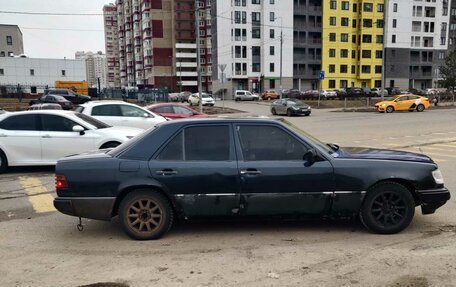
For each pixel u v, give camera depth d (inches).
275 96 2518.5
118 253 184.4
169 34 4421.8
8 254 185.6
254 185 194.7
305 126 878.4
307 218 199.8
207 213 196.7
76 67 3166.8
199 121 203.5
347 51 3489.2
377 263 169.0
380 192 199.8
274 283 152.4
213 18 3408.0
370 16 3464.6
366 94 2374.5
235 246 189.8
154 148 198.7
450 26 3804.1
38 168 406.0
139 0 4852.4
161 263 172.4
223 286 150.9
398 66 3567.9
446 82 1946.4
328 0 3378.4
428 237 198.8
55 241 201.8
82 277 160.7
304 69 3427.7
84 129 384.2
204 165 195.5
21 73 3004.4
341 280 154.3
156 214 199.0
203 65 4377.5
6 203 278.8
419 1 3560.5
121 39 5885.8
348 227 213.9
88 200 195.6
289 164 196.2
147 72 4591.5
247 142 200.1
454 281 152.5
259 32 3351.4
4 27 3841.0
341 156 203.2
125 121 526.9
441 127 808.9
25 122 381.7
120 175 195.0
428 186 201.3
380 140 603.5
